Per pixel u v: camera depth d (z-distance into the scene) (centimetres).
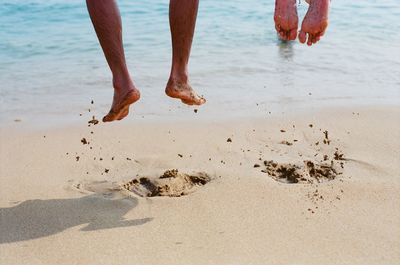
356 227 321
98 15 282
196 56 752
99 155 438
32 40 877
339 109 540
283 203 352
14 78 672
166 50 793
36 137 480
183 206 351
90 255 297
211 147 448
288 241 307
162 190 376
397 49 774
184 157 429
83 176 400
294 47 798
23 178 397
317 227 321
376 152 431
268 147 446
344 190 368
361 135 469
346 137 465
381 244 302
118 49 287
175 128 494
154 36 877
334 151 435
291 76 662
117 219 337
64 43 855
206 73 673
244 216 336
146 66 711
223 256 293
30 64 737
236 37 862
